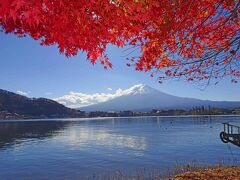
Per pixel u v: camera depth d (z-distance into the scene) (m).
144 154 55.56
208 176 14.85
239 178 14.08
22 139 96.50
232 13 7.63
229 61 10.25
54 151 64.62
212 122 193.12
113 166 42.41
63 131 141.12
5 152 63.31
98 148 68.88
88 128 168.75
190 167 29.83
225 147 62.06
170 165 41.06
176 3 6.78
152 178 29.78
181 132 115.44
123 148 67.19
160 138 90.81
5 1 3.14
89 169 40.69
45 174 38.12
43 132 133.62
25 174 38.44
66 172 39.03
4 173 39.31
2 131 140.00
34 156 56.59
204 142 74.56
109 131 137.62
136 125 197.00
